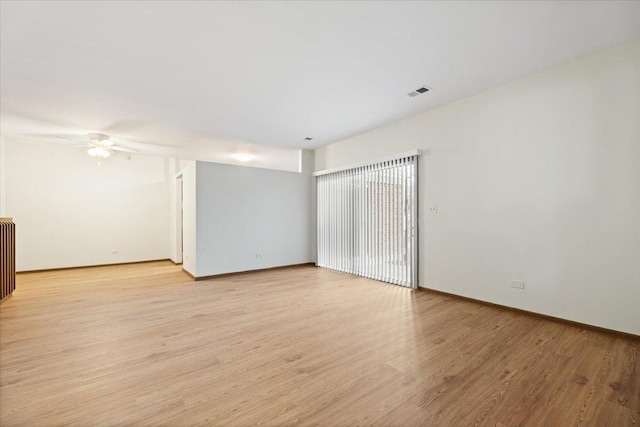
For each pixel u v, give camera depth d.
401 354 2.44
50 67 3.01
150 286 4.89
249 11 2.23
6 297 4.06
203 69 3.11
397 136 4.89
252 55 2.86
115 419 1.65
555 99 3.14
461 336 2.80
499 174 3.61
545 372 2.14
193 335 2.85
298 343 2.66
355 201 5.79
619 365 2.23
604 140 2.83
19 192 5.98
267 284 5.01
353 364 2.28
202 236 5.48
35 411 1.71
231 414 1.70
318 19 2.33
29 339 2.75
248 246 6.05
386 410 1.74
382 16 2.30
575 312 3.02
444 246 4.22
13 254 4.30
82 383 2.02
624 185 2.72
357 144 5.68
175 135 5.53
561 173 3.10
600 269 2.86
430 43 2.68
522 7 2.21
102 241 6.88
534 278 3.31
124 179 7.18
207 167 5.58
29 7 2.14
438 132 4.29
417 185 4.57
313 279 5.40
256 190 6.19
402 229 4.79
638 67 2.65
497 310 3.57
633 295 2.68
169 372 2.16
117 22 2.33
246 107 4.19
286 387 1.97
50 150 6.31
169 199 7.82
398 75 3.30
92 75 3.19
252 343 2.66
